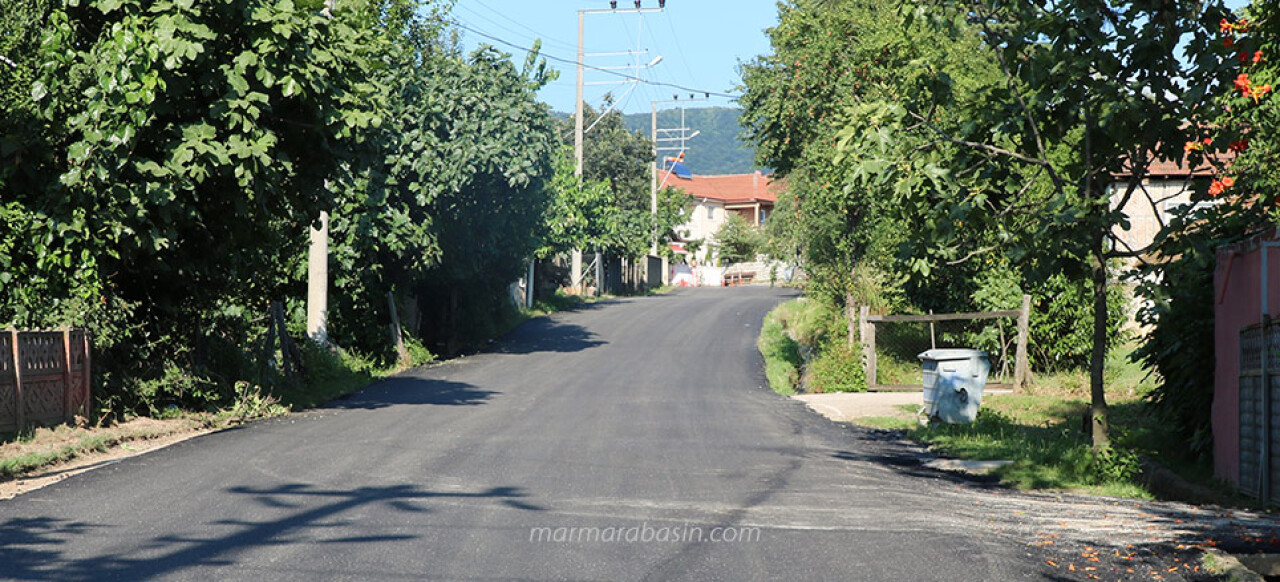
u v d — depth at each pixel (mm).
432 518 9414
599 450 14531
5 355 14062
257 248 20828
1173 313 13727
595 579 7309
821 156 28578
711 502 10438
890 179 12852
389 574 7367
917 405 21859
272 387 21109
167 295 18875
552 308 51188
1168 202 31422
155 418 17453
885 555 8070
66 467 12703
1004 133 12453
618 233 63750
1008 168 12805
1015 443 15477
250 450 14070
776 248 37156
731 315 48406
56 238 16391
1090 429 15383
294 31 17219
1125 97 11484
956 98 13938
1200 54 11602
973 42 23797
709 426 17984
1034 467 13266
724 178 131125
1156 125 11883
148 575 7281
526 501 10367
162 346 18531
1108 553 8164
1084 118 12422
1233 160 13625
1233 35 13109
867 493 11172
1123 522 9547
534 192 33469
